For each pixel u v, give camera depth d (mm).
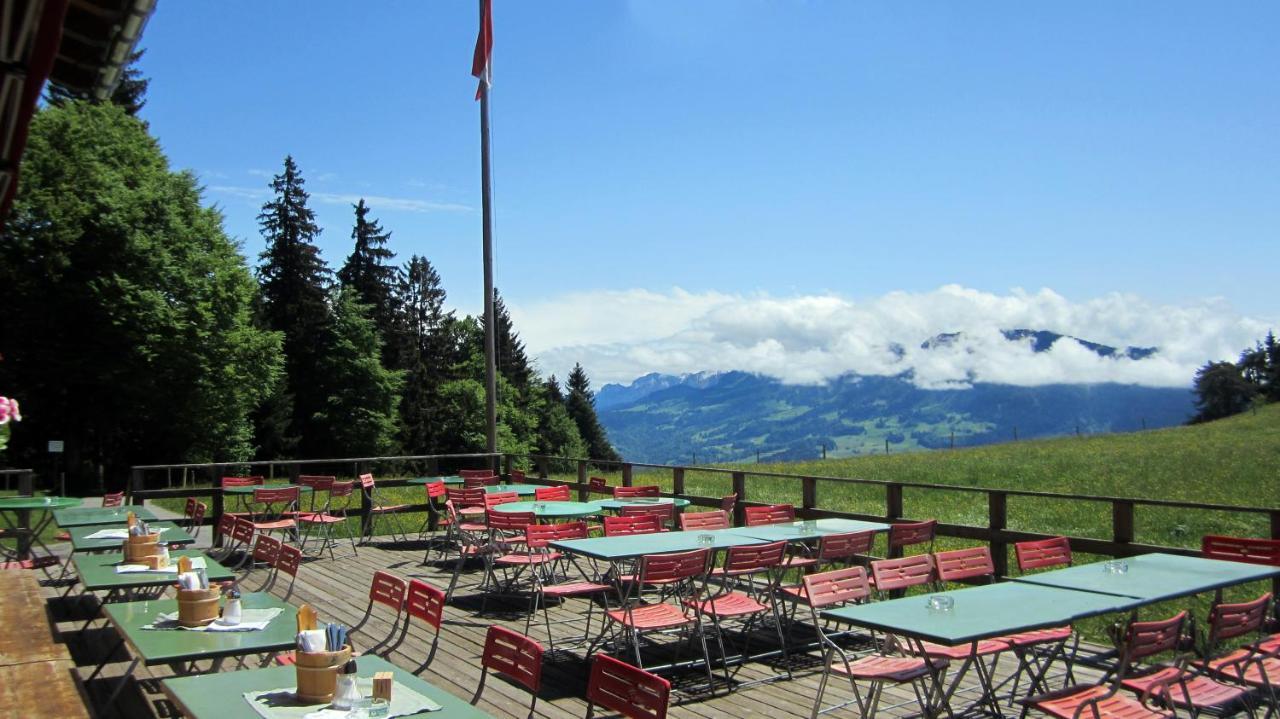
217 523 12477
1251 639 6965
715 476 27953
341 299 46250
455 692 6195
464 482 14031
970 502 18703
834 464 31781
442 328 62125
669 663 6879
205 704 3395
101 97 4652
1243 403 81000
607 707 3881
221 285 32062
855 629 8023
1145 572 5957
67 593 9148
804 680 6504
